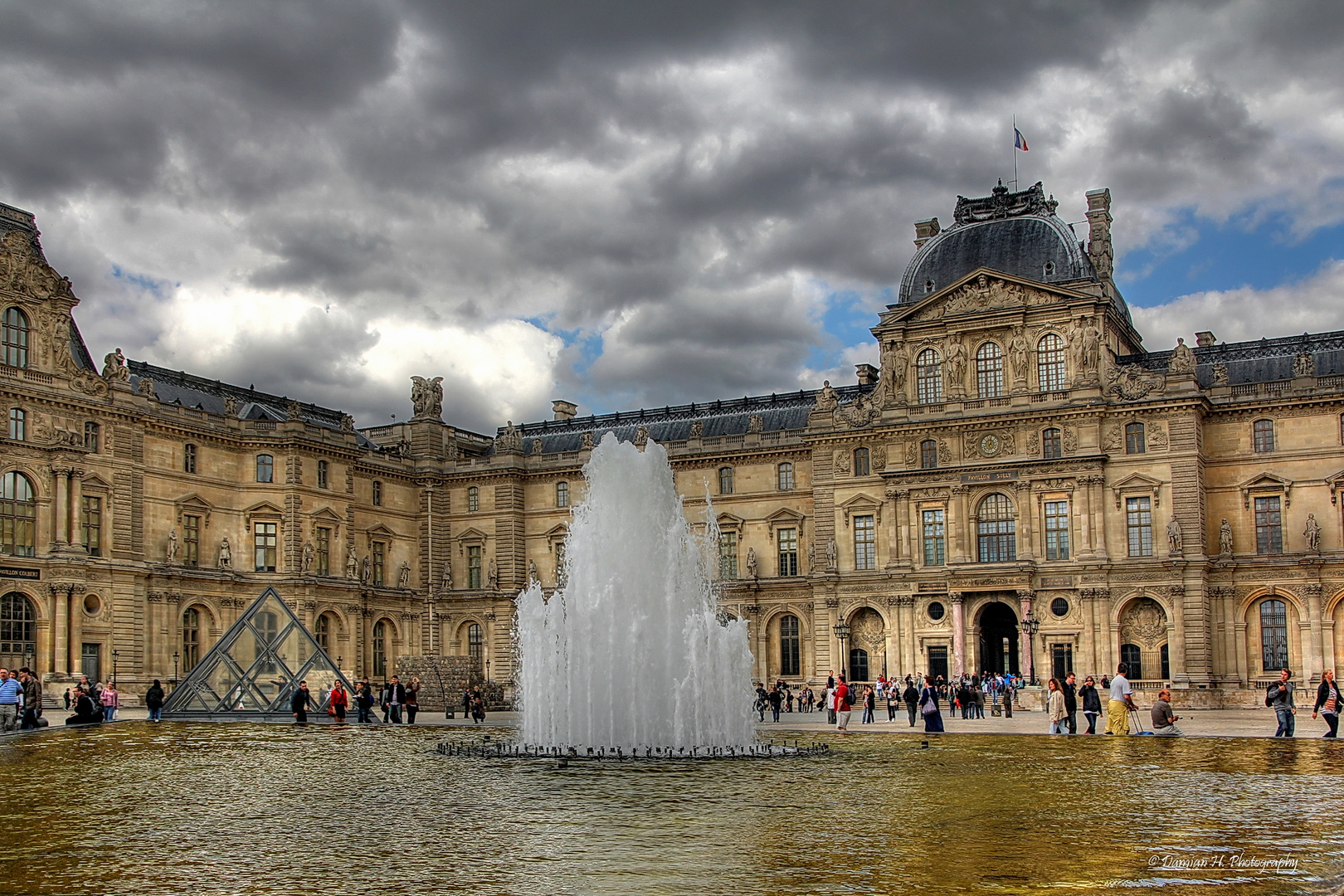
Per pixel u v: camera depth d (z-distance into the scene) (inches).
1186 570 4571.9
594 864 1270.9
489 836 1437.0
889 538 5044.3
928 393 5103.3
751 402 6018.7
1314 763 2150.6
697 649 2650.1
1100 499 4719.5
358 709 3624.5
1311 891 1130.0
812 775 2027.6
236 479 5137.8
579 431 6363.2
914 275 5295.3
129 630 4562.0
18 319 4333.2
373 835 1446.9
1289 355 4931.1
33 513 4311.0
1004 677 4439.0
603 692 2696.9
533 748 2509.8
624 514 2792.8
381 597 5723.4
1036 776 1988.2
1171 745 2564.0
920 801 1706.4
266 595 3722.9
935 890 1142.3
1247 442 4726.9
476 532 6038.4
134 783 1951.3
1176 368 4687.5
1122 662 4586.6
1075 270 4943.4
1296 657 4537.4
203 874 1241.4
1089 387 4753.9
